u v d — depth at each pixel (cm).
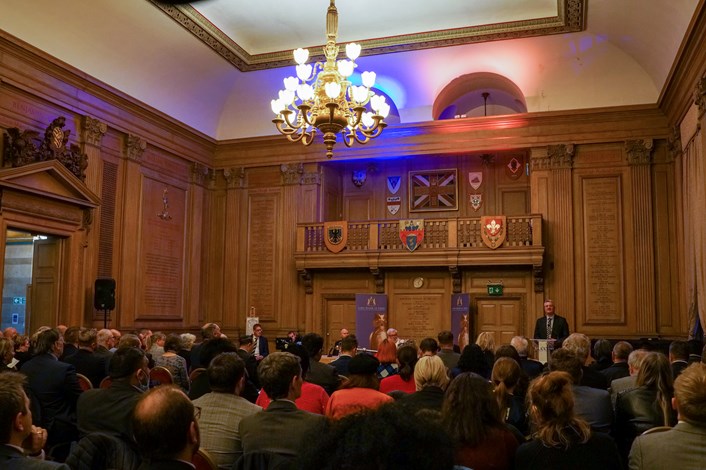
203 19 1245
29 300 1160
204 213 1543
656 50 1164
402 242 1379
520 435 327
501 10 1230
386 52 1359
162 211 1398
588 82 1338
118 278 1266
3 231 1018
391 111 1547
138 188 1323
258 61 1415
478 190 1514
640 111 1309
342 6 1223
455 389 302
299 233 1461
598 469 273
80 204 1159
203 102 1495
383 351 707
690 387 268
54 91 1118
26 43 1043
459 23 1275
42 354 538
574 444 277
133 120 1309
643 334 1270
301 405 471
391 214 1562
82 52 1166
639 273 1287
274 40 1362
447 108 1589
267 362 354
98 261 1220
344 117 842
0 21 1012
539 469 277
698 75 974
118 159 1285
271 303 1500
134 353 397
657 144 1309
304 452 108
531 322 1332
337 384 616
